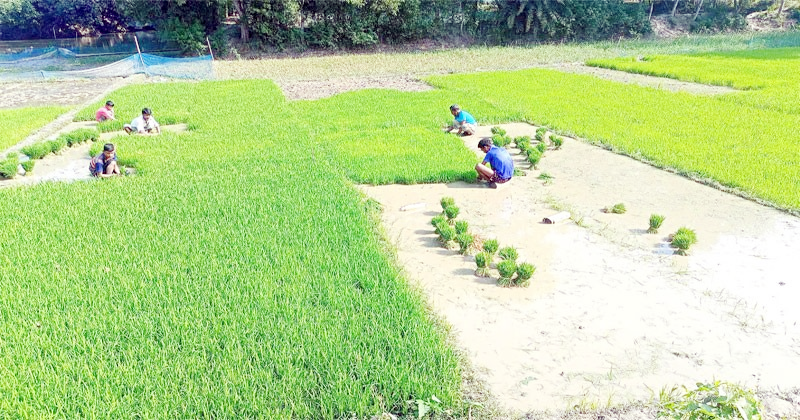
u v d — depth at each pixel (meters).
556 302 6.12
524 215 8.53
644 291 6.33
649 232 7.84
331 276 6.45
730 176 9.65
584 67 24.67
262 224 7.89
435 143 12.09
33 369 4.83
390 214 8.64
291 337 5.29
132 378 4.71
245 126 13.93
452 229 7.59
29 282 6.29
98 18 38.56
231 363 4.91
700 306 6.02
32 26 37.62
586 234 7.83
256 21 33.72
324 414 4.37
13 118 15.23
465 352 5.27
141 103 17.19
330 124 14.10
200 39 32.91
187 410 4.38
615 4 38.16
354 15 34.97
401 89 20.36
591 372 4.99
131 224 7.93
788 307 6.00
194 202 8.76
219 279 6.36
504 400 4.65
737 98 16.33
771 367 5.05
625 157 11.27
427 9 36.81
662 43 33.06
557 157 11.37
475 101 16.77
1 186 10.06
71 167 11.30
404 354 5.07
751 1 40.78
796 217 8.23
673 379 4.89
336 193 9.13
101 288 6.16
